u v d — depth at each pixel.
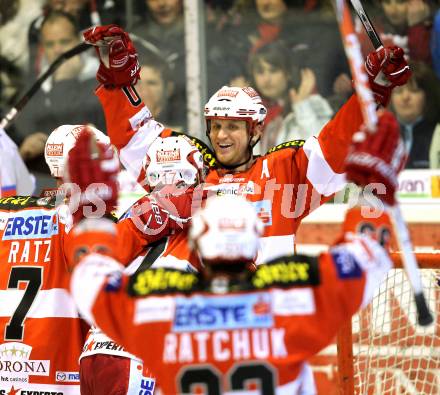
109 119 12.88
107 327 8.11
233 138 12.33
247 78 20.39
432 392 13.98
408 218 18.23
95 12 20.83
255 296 7.96
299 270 8.05
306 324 7.88
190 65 20.16
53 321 12.27
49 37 21.02
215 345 7.84
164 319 7.94
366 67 11.68
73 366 12.34
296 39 20.28
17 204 12.64
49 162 12.88
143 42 20.52
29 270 12.34
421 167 19.58
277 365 7.79
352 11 20.14
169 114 20.45
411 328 14.05
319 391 16.52
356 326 14.16
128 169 13.16
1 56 21.23
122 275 8.24
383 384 13.91
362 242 8.09
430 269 13.18
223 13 20.38
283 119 20.27
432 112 19.61
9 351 12.36
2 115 21.11
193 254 11.71
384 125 7.74
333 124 11.80
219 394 7.80
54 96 20.88
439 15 19.75
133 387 11.48
